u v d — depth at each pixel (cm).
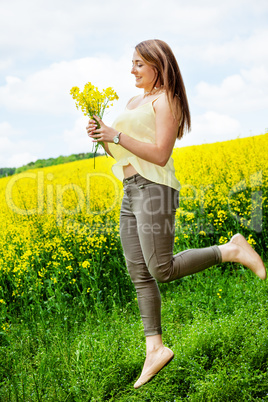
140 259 266
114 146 267
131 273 270
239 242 263
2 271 490
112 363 304
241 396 255
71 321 394
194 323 352
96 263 469
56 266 461
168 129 246
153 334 264
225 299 405
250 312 363
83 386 284
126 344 332
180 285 470
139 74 261
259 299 386
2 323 385
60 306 400
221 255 259
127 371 298
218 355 301
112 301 438
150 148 244
